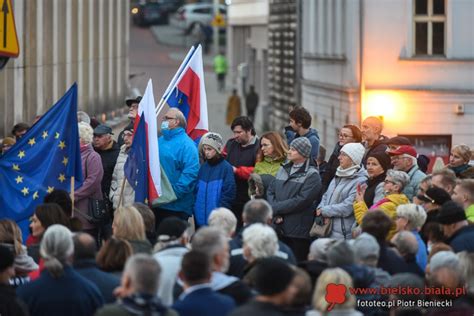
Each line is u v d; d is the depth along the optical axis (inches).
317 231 914.1
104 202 951.6
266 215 733.9
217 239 638.5
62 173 880.9
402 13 2071.9
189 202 970.7
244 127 989.8
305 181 922.7
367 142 1019.3
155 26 5196.9
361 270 658.2
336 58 2213.3
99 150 998.4
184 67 1047.6
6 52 1042.1
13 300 617.6
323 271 630.5
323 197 928.3
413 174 941.8
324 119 2363.4
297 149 922.7
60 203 789.2
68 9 1675.7
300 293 574.2
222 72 3912.4
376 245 690.8
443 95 2078.0
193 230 1038.4
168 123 967.6
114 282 655.1
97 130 994.1
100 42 1971.0
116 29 2181.3
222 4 4773.6
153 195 908.6
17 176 879.1
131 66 3558.1
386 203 856.3
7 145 1016.9
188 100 1054.4
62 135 879.1
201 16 4749.0
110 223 981.8
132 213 706.2
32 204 876.6
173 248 677.3
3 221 714.8
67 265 637.3
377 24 2074.3
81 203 945.5
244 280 665.0
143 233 708.0
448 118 2084.2
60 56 1654.8
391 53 2078.0
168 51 4303.6
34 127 882.1
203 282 595.2
